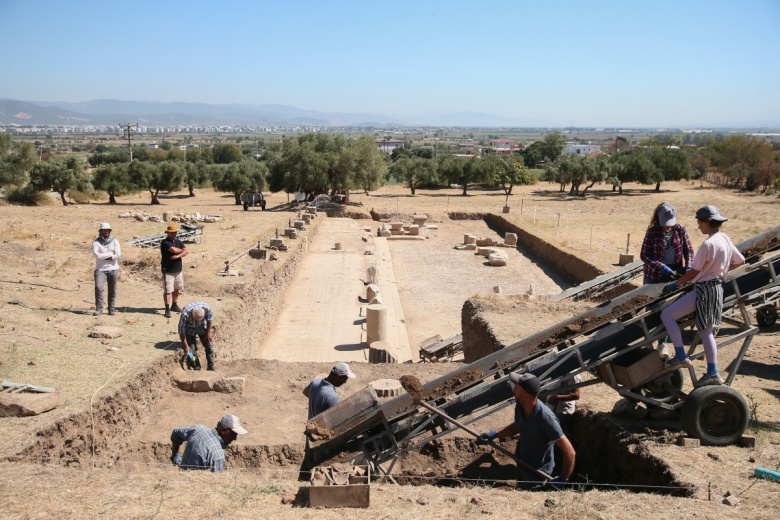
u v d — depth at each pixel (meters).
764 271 7.47
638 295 7.09
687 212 46.94
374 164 50.00
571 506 5.66
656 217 7.70
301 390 10.91
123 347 11.07
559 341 7.19
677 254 7.63
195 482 6.11
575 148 192.88
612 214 47.22
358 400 6.91
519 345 7.24
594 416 8.14
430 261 31.36
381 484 6.42
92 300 14.40
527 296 16.61
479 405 7.33
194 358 11.16
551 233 36.06
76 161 48.84
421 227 41.31
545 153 142.50
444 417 6.71
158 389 10.25
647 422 7.59
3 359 9.89
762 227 36.38
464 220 47.16
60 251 20.72
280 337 18.19
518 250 34.81
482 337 13.68
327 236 36.78
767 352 11.24
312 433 6.80
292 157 49.06
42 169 43.69
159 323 12.80
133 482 6.08
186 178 61.25
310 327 19.23
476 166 63.91
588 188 71.88
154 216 33.53
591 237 33.38
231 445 8.69
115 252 13.03
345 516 5.42
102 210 39.03
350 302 22.36
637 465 6.91
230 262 19.06
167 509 5.45
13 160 45.84
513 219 42.44
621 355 7.48
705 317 6.73
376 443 7.32
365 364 12.33
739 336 7.29
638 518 5.39
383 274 27.45
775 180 62.97
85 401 8.57
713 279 6.70
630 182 72.94
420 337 19.06
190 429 6.88
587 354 7.24
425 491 6.12
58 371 9.65
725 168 75.25
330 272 27.16
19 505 5.49
